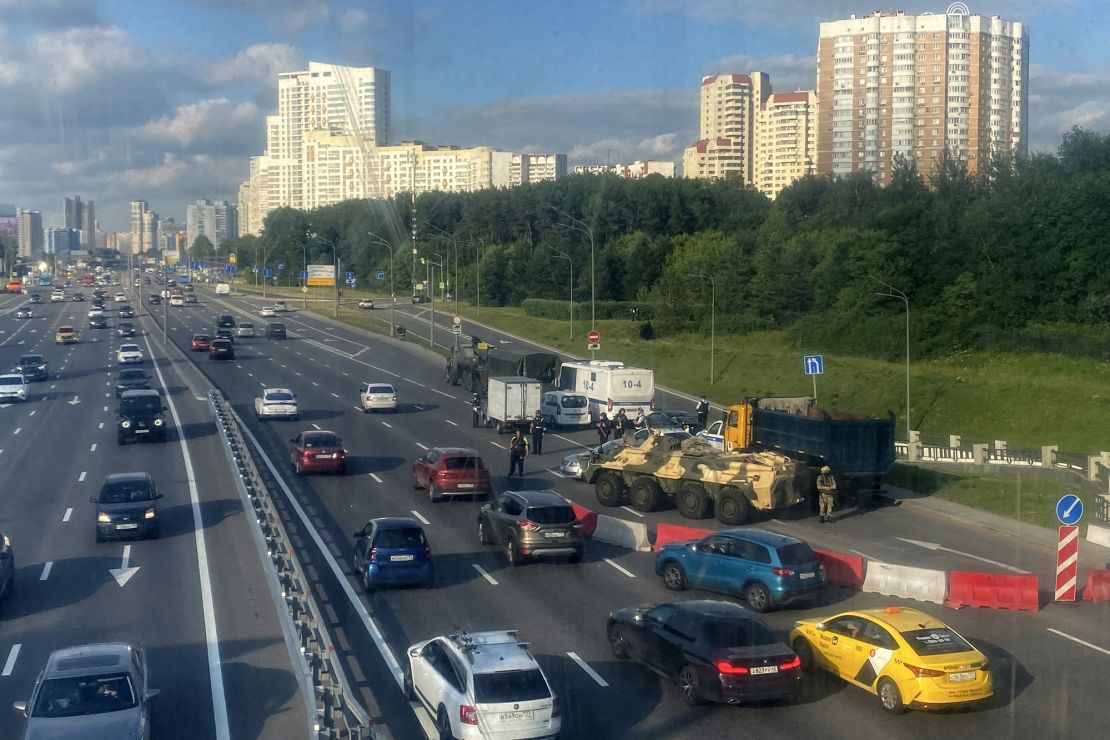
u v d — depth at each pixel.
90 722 11.13
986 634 16.23
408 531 18.59
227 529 23.28
